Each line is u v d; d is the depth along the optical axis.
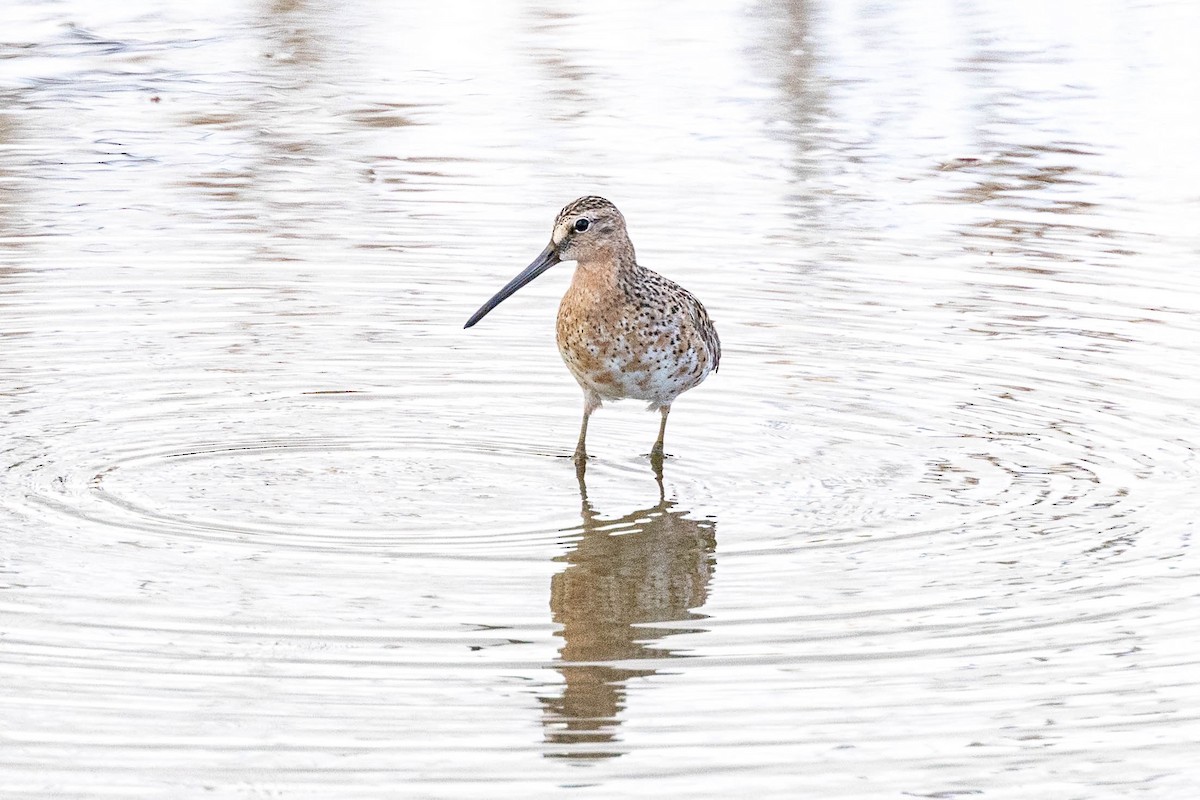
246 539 11.25
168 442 13.05
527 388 14.55
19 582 10.44
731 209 18.97
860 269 17.22
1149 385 14.22
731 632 9.96
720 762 8.56
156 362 14.77
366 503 12.00
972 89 23.48
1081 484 12.30
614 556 11.10
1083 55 25.14
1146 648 9.75
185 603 10.20
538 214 18.78
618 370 12.88
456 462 12.91
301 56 25.11
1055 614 10.16
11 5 27.22
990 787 8.38
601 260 12.75
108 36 25.70
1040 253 17.70
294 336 15.52
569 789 8.29
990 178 20.11
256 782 8.29
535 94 23.30
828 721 8.95
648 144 21.25
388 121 22.12
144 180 19.83
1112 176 20.09
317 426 13.51
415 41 26.09
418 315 16.12
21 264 17.12
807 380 14.55
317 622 9.99
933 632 9.95
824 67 24.61
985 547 11.21
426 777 8.38
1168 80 23.77
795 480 12.53
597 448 13.30
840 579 10.71
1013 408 13.81
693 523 11.72
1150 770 8.53
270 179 19.98
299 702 9.04
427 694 9.17
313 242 17.97
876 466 12.75
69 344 15.11
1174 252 17.64
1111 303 16.22
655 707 9.09
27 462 12.52
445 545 11.26
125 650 9.57
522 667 9.48
